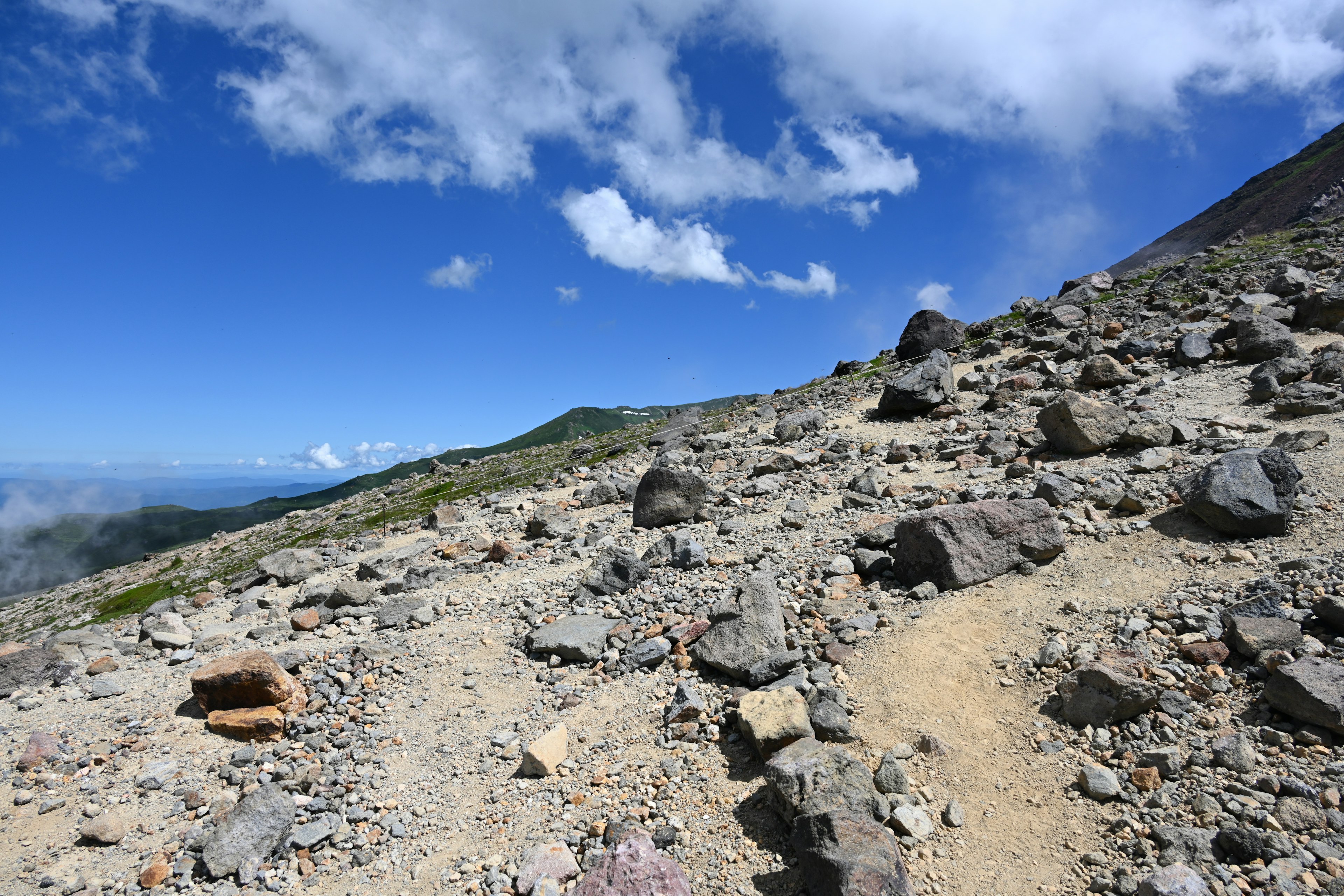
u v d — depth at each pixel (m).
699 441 30.09
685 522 19.20
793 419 27.81
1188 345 23.78
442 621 15.30
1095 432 16.59
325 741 11.17
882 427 25.95
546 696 11.54
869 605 11.77
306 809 9.53
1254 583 9.73
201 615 19.20
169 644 15.73
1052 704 8.74
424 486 69.88
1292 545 10.59
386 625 15.50
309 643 15.05
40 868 8.62
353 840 8.98
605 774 9.23
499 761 10.11
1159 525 12.09
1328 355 19.55
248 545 67.88
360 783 10.13
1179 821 6.85
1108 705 8.13
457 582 17.89
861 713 9.27
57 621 57.59
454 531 24.28
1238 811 6.75
